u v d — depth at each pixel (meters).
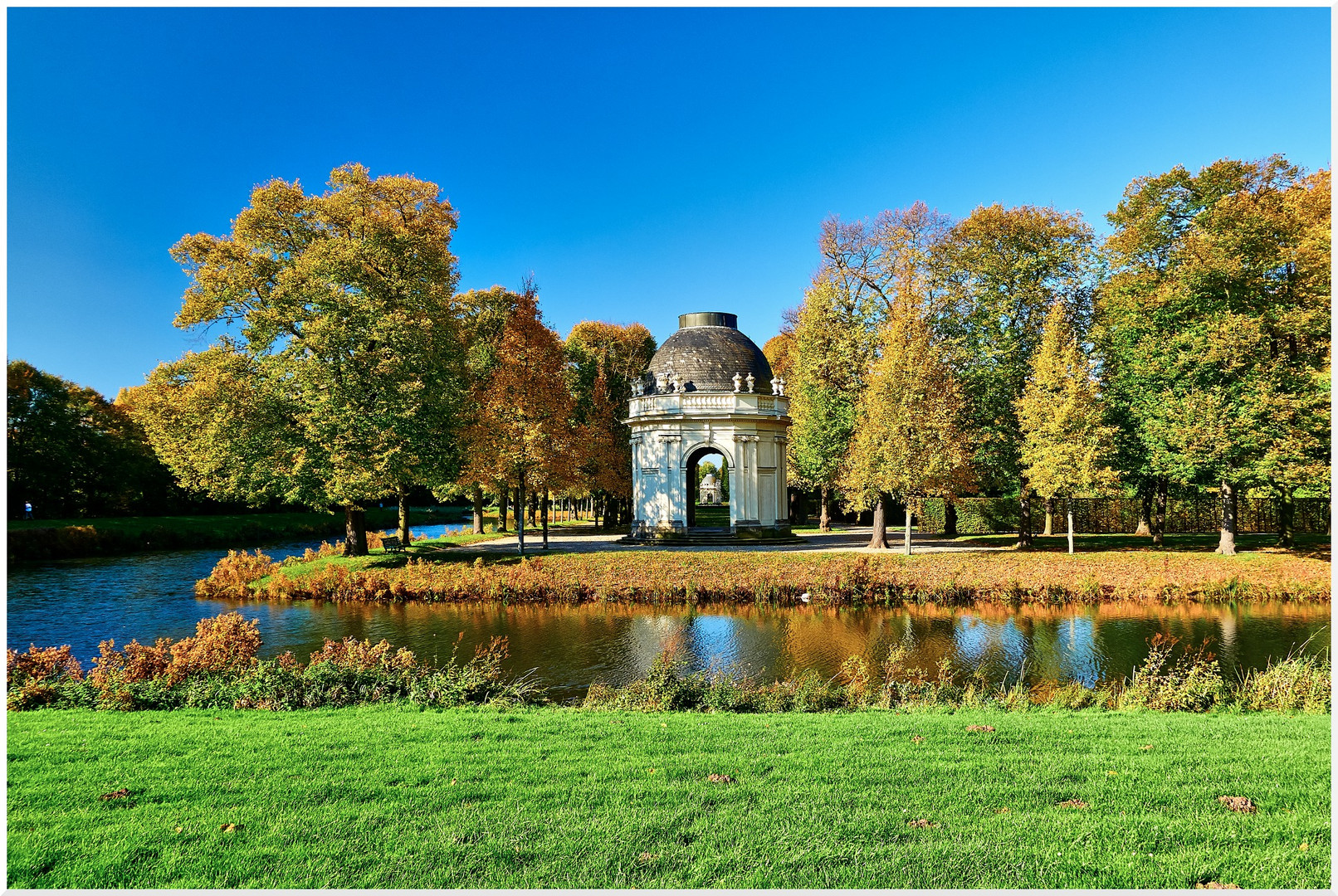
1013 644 20.56
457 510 106.69
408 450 32.25
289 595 29.88
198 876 6.06
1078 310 39.03
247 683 13.34
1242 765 8.72
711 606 27.36
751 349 48.62
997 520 50.09
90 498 59.00
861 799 7.67
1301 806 7.41
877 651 19.92
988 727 10.88
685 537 44.66
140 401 32.41
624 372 58.34
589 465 47.94
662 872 6.10
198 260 31.58
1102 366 38.78
